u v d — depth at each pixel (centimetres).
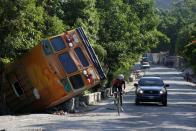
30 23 5097
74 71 5184
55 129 3716
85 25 7256
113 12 9906
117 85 5459
